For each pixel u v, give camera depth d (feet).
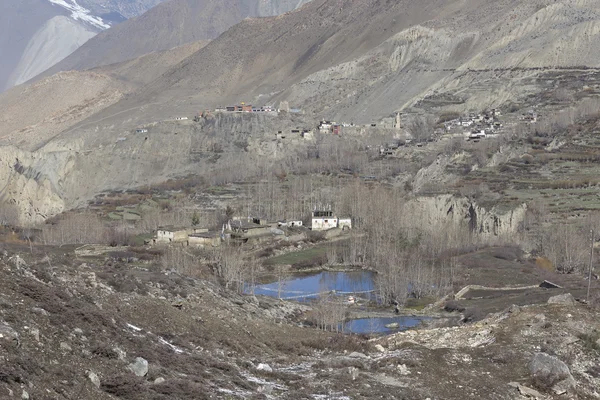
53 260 310.04
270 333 272.92
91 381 152.66
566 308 270.05
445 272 515.50
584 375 222.48
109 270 312.29
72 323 181.57
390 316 416.46
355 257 618.85
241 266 516.32
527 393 207.10
